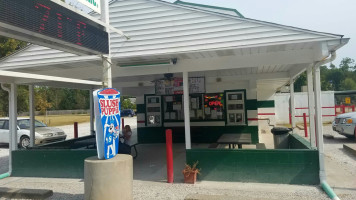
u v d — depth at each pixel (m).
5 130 13.16
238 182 6.02
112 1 6.11
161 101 11.87
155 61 6.24
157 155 9.20
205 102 11.28
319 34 5.01
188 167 6.12
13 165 7.41
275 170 5.86
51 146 8.35
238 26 5.44
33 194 5.47
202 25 5.63
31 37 3.99
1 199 5.53
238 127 10.92
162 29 5.85
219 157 6.16
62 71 7.21
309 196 5.03
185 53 5.75
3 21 3.16
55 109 61.75
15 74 3.71
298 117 20.05
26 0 3.48
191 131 11.42
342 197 4.94
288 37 5.18
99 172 4.17
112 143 4.44
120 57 6.04
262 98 14.95
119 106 4.61
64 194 5.73
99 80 8.43
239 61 6.03
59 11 4.01
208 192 5.44
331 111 19.73
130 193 4.38
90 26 4.63
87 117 42.41
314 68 5.71
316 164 5.69
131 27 6.00
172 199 5.13
